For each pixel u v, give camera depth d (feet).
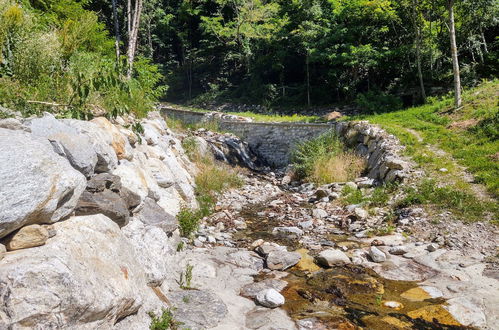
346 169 43.21
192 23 148.25
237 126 70.03
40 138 11.76
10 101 15.74
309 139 60.13
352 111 83.82
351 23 89.97
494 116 42.50
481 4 70.95
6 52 18.43
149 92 36.58
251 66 121.80
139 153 23.43
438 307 15.05
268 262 19.36
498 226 23.11
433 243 22.30
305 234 25.76
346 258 19.86
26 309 8.01
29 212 9.22
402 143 41.47
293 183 46.39
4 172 8.85
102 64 23.98
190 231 22.68
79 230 11.02
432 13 76.38
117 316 10.73
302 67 111.65
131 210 17.03
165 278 15.01
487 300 15.57
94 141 15.48
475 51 79.77
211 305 14.08
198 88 141.38
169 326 12.37
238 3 125.08
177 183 27.09
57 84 19.57
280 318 13.92
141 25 136.05
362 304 15.35
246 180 46.42
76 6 43.65
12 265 8.34
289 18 105.70
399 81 86.43
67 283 8.85
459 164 33.94
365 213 28.43
